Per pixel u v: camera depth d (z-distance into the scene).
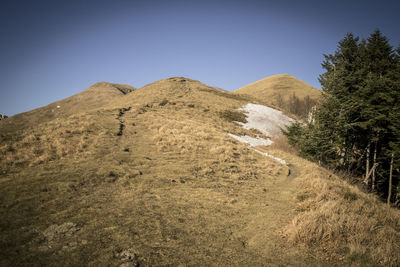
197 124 23.95
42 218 6.00
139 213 6.85
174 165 11.79
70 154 11.49
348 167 20.19
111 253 4.82
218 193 9.19
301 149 20.70
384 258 5.16
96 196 7.71
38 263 4.33
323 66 22.09
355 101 16.83
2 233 5.17
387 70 19.81
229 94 51.59
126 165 10.98
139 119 23.36
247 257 5.14
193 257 4.99
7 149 11.05
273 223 6.91
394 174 18.27
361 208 8.25
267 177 12.18
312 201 8.55
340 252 5.39
